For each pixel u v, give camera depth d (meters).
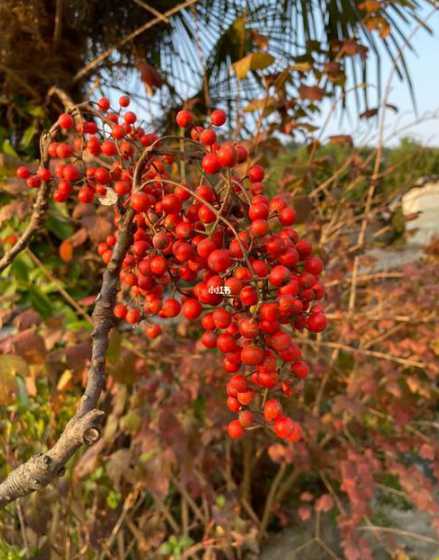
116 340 0.41
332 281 0.66
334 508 0.75
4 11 0.69
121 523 0.54
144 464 0.47
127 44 0.86
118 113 0.26
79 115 0.26
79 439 0.18
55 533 0.50
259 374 0.18
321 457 0.60
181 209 0.21
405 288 0.69
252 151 0.62
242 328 0.17
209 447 0.61
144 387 0.50
